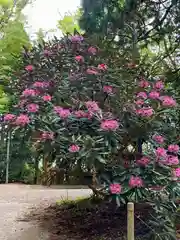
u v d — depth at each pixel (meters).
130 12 4.25
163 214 2.81
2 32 8.14
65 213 4.59
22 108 3.14
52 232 3.76
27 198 6.20
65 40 3.69
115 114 3.07
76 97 3.23
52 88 3.26
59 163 3.21
